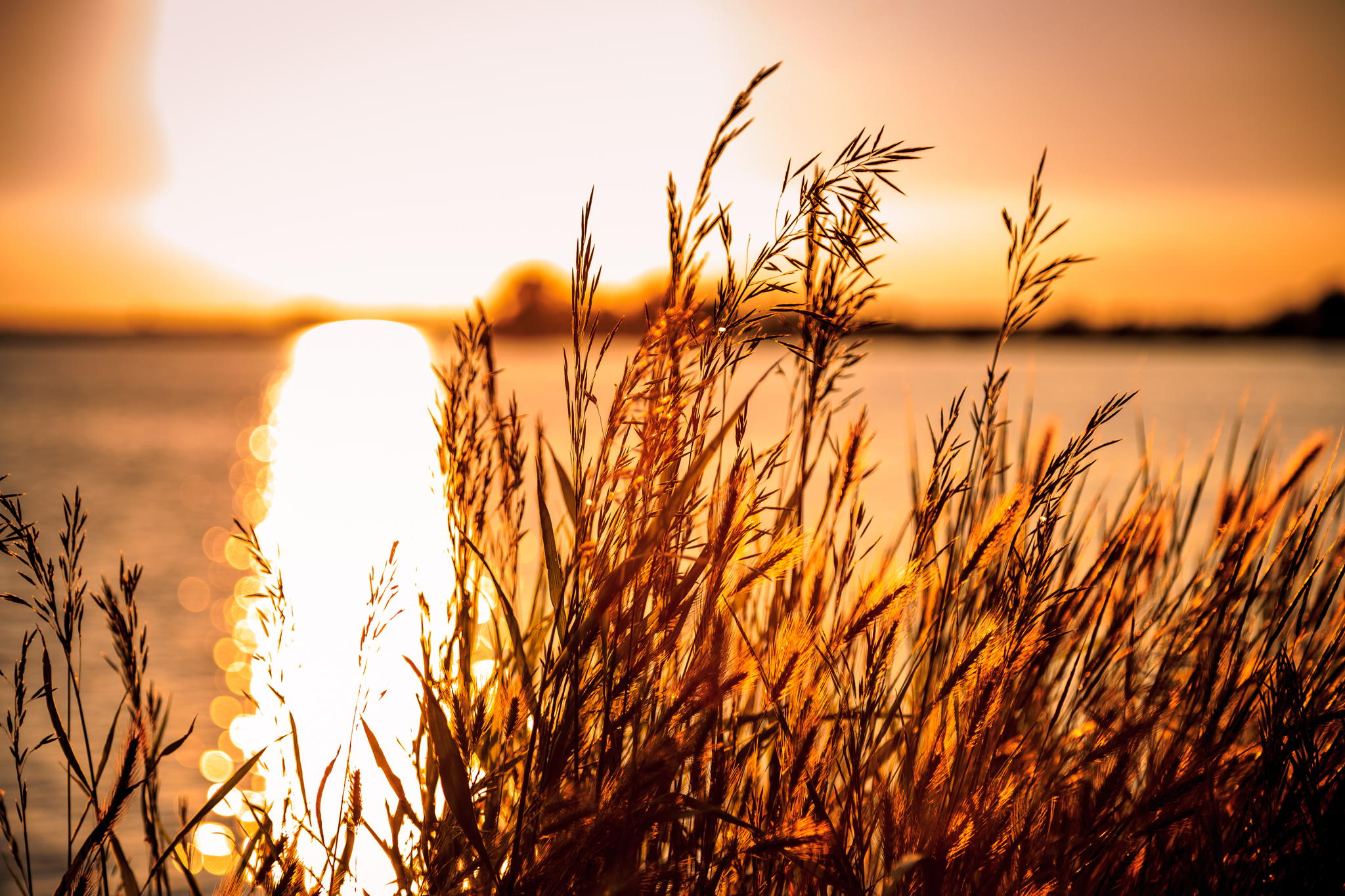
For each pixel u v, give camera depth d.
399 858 1.27
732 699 1.32
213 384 77.31
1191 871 1.32
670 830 1.32
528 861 1.25
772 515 1.38
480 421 1.36
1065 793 1.34
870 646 1.31
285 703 1.34
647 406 1.27
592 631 1.25
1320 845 1.28
